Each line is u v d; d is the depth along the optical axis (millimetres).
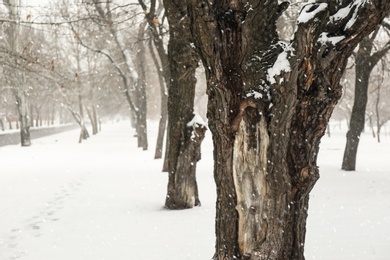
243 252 3506
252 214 3439
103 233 7078
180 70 8898
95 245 6336
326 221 7609
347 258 5262
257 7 3340
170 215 8469
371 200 9906
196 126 9102
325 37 3098
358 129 16516
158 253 5766
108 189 12227
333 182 13297
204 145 31188
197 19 3287
